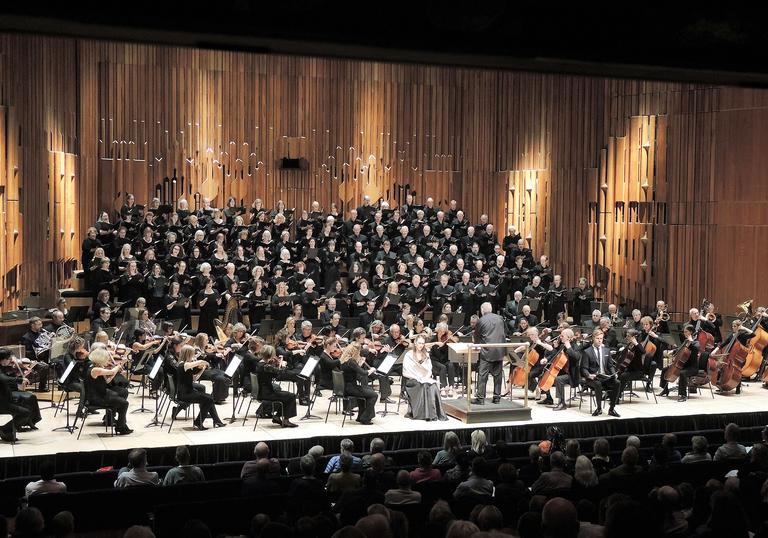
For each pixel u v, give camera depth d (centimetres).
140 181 2328
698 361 1612
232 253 1989
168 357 1313
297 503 752
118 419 1254
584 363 1437
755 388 1683
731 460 897
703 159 2064
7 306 1830
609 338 1606
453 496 842
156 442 1208
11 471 1113
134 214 2073
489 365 1462
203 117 2391
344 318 1703
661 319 1705
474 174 2614
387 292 1859
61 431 1264
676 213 2119
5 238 1819
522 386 1616
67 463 1136
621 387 1448
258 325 1683
